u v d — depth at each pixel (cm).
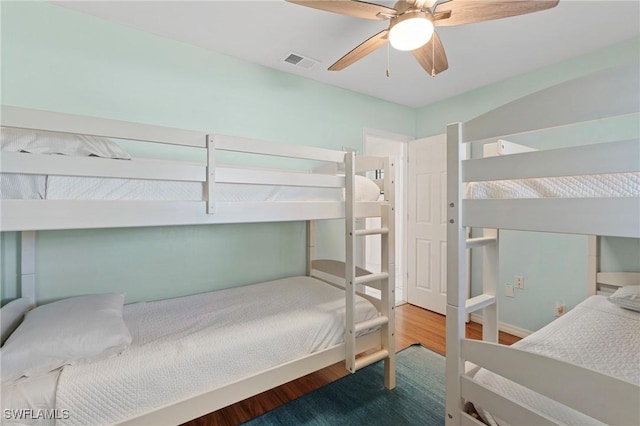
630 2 177
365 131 332
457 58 247
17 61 177
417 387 203
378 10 143
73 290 193
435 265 346
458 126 121
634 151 78
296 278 269
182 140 129
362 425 167
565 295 253
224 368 137
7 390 102
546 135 260
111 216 114
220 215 138
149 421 117
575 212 89
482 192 118
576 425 92
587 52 237
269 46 233
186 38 222
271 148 154
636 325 160
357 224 341
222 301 205
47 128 103
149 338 144
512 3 135
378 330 199
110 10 190
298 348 160
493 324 150
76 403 105
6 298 176
